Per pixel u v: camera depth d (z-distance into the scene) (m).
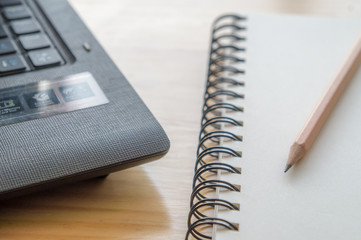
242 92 0.57
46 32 0.59
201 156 0.49
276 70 0.61
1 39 0.56
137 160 0.45
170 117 0.58
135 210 0.47
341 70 0.57
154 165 0.52
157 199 0.48
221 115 0.54
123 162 0.44
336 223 0.42
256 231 0.41
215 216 0.42
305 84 0.59
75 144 0.44
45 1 0.65
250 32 0.70
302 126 0.52
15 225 0.44
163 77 0.66
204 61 0.70
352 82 0.58
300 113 0.54
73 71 0.53
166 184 0.50
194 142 0.55
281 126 0.52
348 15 0.80
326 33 0.69
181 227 0.45
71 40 0.58
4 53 0.54
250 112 0.54
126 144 0.45
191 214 0.43
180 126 0.57
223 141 0.50
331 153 0.49
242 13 0.75
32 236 0.43
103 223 0.45
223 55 0.65
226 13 0.82
